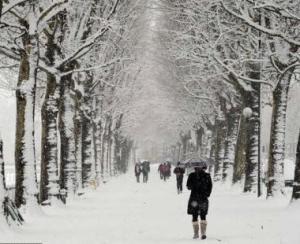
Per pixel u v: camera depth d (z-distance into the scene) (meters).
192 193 37.88
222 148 132.62
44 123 57.41
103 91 112.88
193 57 79.88
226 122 122.81
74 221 47.28
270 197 64.12
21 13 52.59
